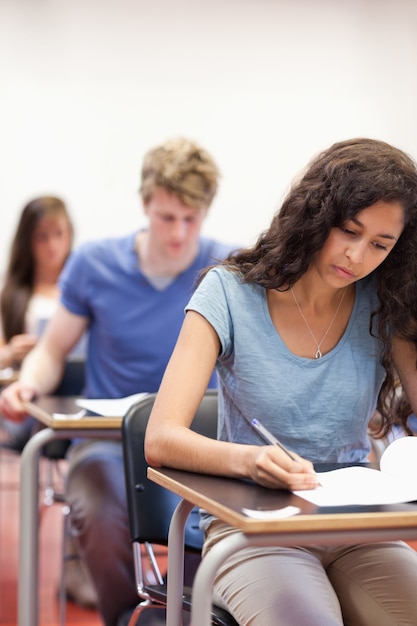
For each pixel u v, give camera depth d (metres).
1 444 3.66
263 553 1.64
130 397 2.69
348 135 6.35
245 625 1.55
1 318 4.20
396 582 1.67
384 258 1.73
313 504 1.35
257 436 1.81
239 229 6.28
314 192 1.73
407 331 1.85
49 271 4.22
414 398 1.89
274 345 1.79
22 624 2.42
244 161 6.27
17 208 6.08
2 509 5.09
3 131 6.05
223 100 6.24
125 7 6.13
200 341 1.75
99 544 2.54
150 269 2.94
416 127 6.39
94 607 3.45
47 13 6.06
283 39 6.25
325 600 1.56
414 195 1.68
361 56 6.32
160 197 2.82
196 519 2.01
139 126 6.19
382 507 1.34
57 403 2.72
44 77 6.08
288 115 6.29
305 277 1.82
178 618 1.66
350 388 1.82
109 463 2.67
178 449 1.60
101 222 6.21
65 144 6.13
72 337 3.04
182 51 6.19
